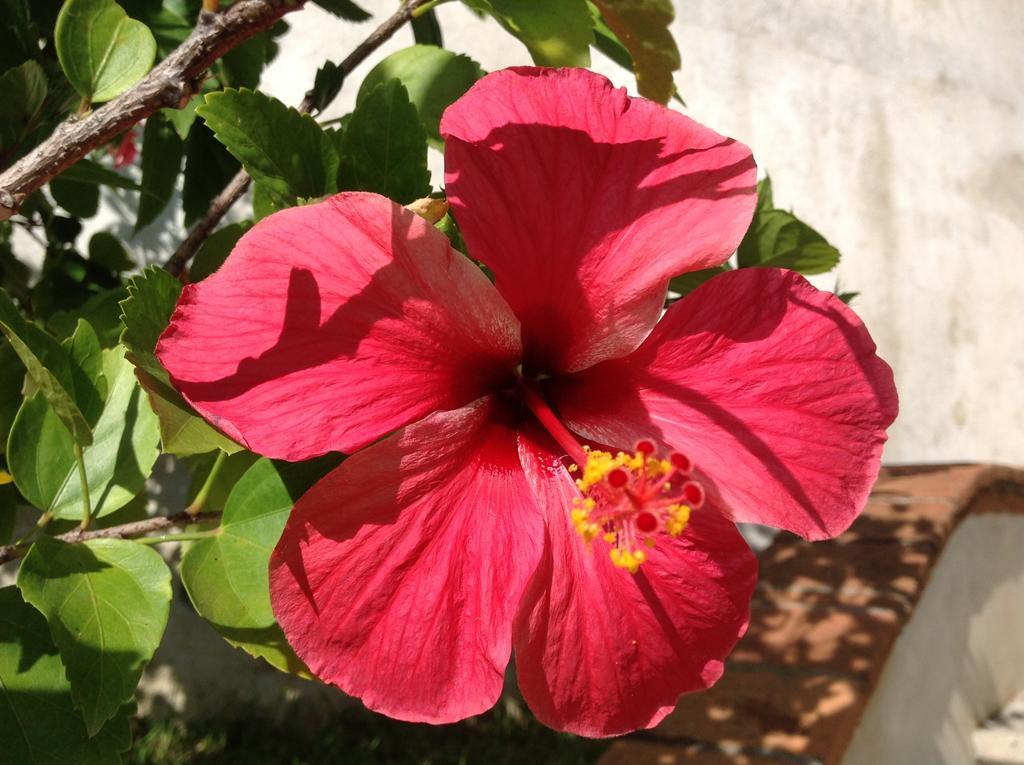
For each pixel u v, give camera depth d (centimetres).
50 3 28
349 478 15
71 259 38
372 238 15
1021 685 57
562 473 18
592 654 17
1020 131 78
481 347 16
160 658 51
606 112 16
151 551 18
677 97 24
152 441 20
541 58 21
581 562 17
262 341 15
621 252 16
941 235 73
